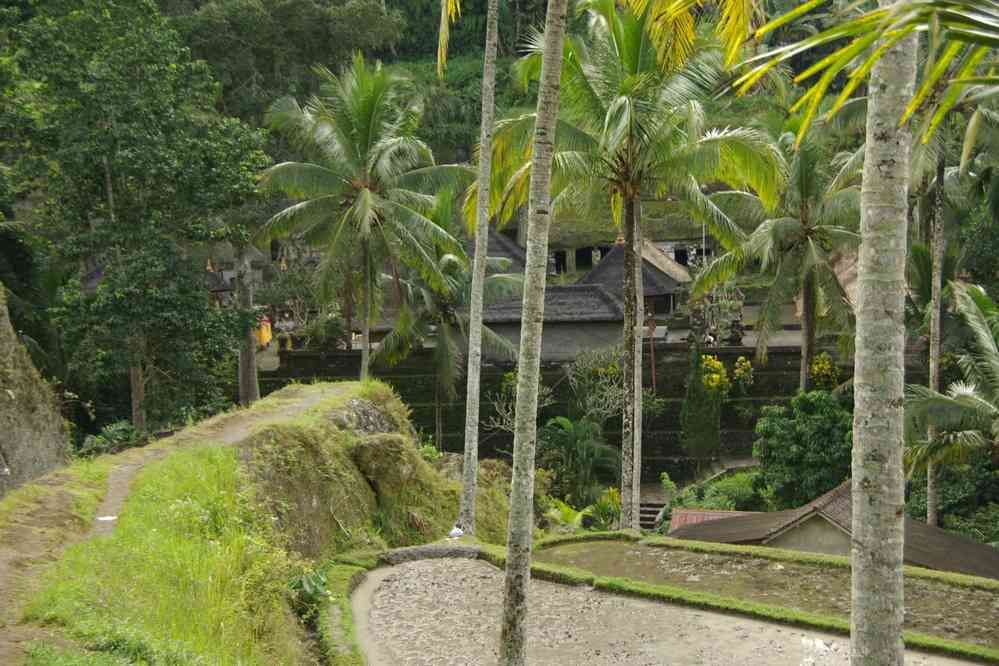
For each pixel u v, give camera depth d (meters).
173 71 24.09
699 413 31.64
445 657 10.84
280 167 26.39
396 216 27.30
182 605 8.21
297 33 45.34
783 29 48.88
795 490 26.70
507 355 32.59
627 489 19.02
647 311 38.50
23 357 17.77
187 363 24.52
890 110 6.39
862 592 6.51
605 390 31.41
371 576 14.31
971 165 30.80
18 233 26.45
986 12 4.14
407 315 29.73
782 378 32.62
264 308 26.20
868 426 6.50
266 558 10.93
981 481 25.41
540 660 10.86
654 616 12.40
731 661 10.73
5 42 24.05
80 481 12.05
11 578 7.93
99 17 23.11
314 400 20.16
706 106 18.72
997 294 31.34
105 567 8.44
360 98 26.80
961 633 11.60
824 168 31.80
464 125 53.50
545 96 9.55
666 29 10.52
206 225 25.09
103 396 31.28
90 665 6.03
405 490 18.20
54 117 22.75
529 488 9.52
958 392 21.09
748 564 14.68
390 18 47.75
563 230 49.59
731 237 20.16
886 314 6.45
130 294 23.03
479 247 17.62
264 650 9.19
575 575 13.95
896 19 4.20
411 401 33.66
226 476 12.67
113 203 23.81
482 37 63.44
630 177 18.42
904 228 6.46
